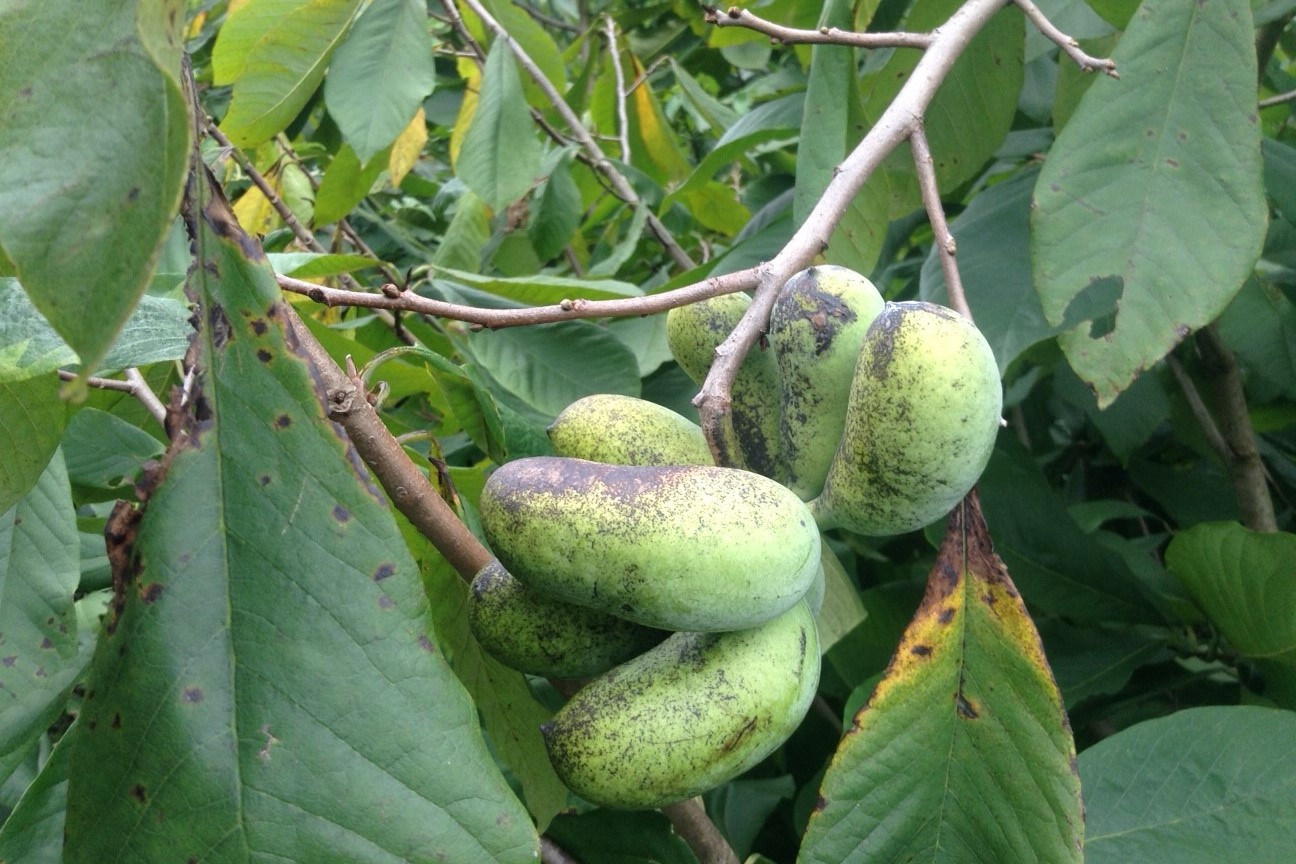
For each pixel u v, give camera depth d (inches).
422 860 17.7
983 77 33.2
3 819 28.1
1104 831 25.3
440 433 37.6
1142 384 40.8
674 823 23.8
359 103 38.1
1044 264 25.2
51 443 21.0
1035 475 35.0
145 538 17.8
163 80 15.7
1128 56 25.4
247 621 17.9
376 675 17.9
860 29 32.8
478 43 49.2
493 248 48.4
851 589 29.4
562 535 18.6
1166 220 24.9
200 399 18.2
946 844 21.2
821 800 21.0
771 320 21.6
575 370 35.6
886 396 19.6
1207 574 30.2
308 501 18.1
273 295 18.2
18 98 15.8
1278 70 48.7
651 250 54.6
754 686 19.5
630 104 55.3
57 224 15.5
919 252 49.7
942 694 21.1
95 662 18.0
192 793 17.5
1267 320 37.2
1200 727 26.0
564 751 19.5
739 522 18.7
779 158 53.6
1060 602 34.4
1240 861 24.3
